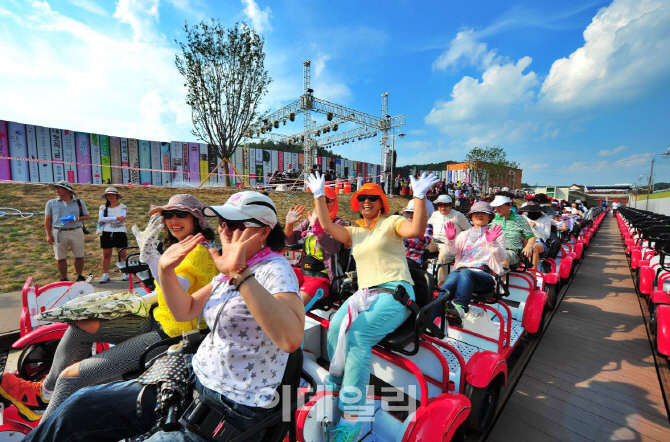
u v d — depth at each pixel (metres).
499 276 3.30
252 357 1.30
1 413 1.97
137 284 5.45
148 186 13.68
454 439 2.08
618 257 10.02
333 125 21.94
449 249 3.66
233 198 1.35
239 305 1.28
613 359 3.69
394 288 2.16
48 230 5.25
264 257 1.38
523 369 3.49
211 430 1.27
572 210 11.31
